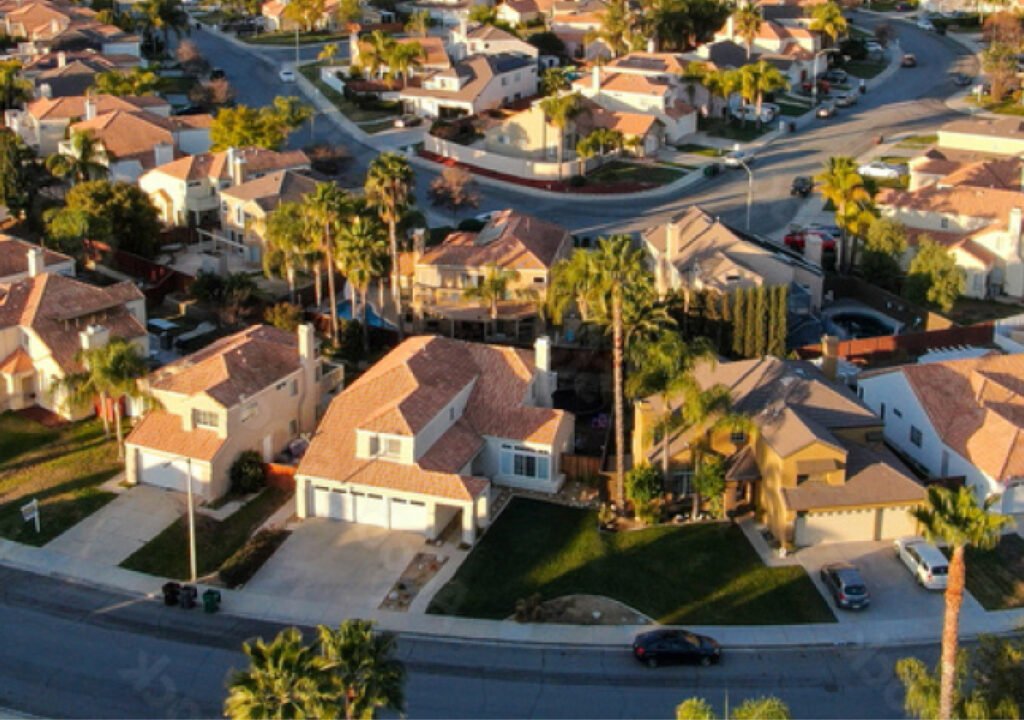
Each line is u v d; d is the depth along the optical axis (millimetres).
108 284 92938
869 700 46625
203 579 54781
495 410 63719
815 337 82062
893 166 124625
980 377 65250
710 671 48469
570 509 60656
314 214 78625
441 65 152625
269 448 64875
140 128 116875
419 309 84562
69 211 94750
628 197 117562
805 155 131000
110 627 51094
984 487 59531
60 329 71938
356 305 87250
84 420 69875
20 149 111750
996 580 54406
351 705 34969
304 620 51719
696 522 59281
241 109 117312
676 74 143125
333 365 76375
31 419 70000
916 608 52594
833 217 110062
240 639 50375
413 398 60406
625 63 147500
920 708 39531
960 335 81375
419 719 45312
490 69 145625
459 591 53656
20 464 64562
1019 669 39562
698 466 59844
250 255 97875
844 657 49406
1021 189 104188
